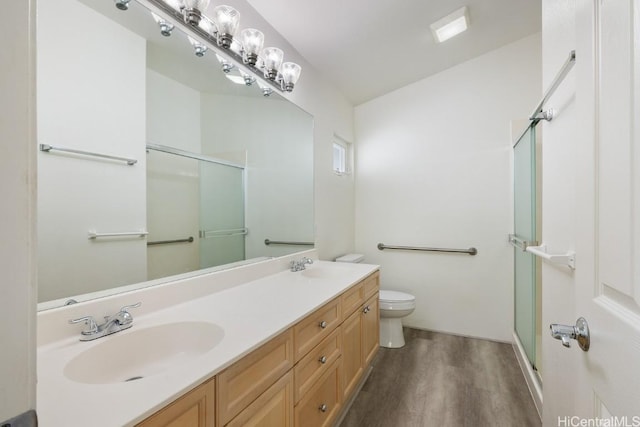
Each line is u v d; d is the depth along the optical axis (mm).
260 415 941
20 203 306
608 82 570
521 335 2318
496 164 2688
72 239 977
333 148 2820
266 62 1729
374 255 3213
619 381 516
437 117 2914
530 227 1974
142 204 1210
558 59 1163
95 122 1044
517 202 2432
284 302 1315
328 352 1429
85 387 671
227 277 1550
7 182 297
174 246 1349
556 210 1146
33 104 318
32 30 319
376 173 3211
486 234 2732
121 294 1077
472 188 2781
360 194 3289
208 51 1494
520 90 2600
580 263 695
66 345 877
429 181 2955
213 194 1562
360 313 1882
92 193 1037
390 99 3139
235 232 1707
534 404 1782
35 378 313
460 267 2834
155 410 612
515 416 1683
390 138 3141
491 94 2697
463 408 1757
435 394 1897
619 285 523
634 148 478
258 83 1814
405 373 2156
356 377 1792
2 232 292
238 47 1612
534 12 2188
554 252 1162
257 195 1865
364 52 2332
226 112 1625
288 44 2104
